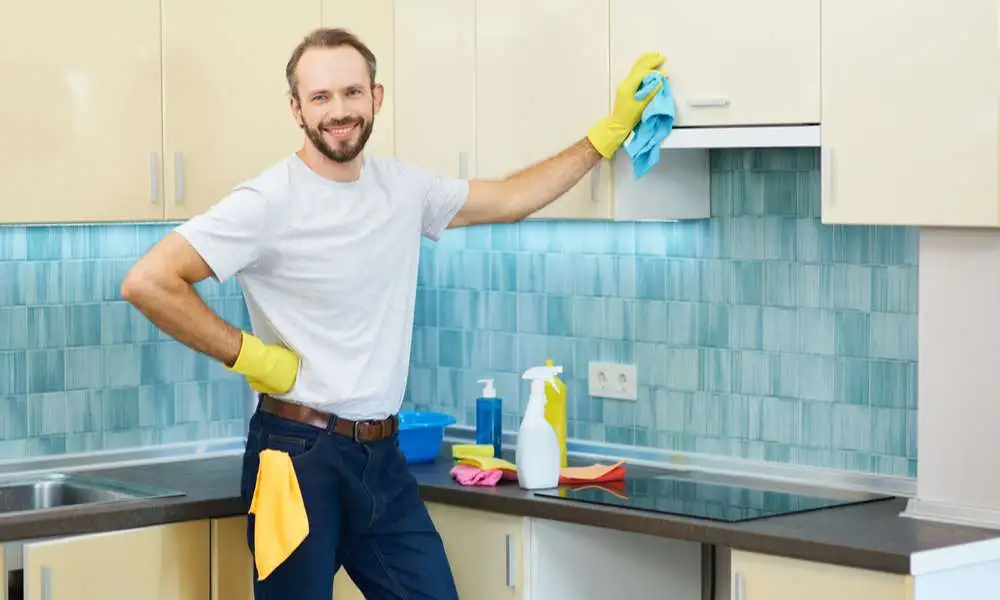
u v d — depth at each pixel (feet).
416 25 13.01
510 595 11.52
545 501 11.19
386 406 10.96
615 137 11.60
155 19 12.25
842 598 9.71
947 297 10.46
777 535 9.96
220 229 10.30
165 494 11.71
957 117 9.92
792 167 12.04
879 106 10.27
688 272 12.74
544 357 13.79
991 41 9.73
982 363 10.34
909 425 11.51
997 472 10.32
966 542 9.70
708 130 11.21
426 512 11.33
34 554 10.64
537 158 12.28
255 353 10.44
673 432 12.92
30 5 11.66
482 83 12.59
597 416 13.44
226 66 12.63
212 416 14.16
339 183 10.69
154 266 10.12
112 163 12.09
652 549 12.16
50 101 11.78
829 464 11.97
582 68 11.94
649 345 13.04
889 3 10.18
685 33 11.30
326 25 13.12
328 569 10.68
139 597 11.23
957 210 9.96
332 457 10.68
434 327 14.66
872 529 10.11
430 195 11.31
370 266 10.76
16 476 12.80
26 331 13.06
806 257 12.01
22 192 11.69
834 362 11.90
